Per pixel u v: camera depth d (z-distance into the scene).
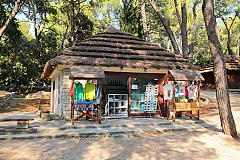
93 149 6.66
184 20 16.17
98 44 11.95
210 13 8.59
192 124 10.24
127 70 11.49
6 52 23.45
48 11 28.42
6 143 7.20
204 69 28.14
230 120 8.31
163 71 12.02
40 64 26.48
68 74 10.65
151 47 13.20
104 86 14.19
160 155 6.25
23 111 15.46
